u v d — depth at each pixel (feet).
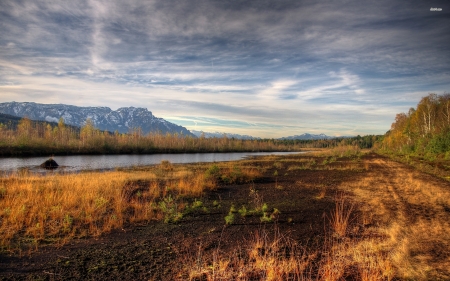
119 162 124.98
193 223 24.00
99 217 24.54
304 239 19.49
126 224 23.36
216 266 14.60
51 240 18.54
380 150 230.48
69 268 14.21
